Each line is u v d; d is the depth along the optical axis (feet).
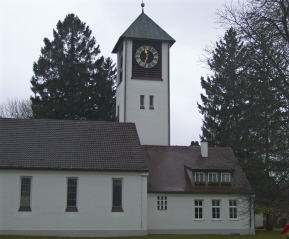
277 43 85.76
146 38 170.09
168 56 172.86
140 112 167.94
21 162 120.26
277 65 85.92
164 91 170.60
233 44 92.63
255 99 87.86
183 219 133.18
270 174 90.27
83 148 129.59
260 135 89.25
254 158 92.73
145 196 125.59
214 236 124.98
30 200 119.65
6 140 126.52
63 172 121.90
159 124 168.55
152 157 146.41
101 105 207.31
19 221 117.60
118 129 139.44
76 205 122.01
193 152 151.94
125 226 122.93
